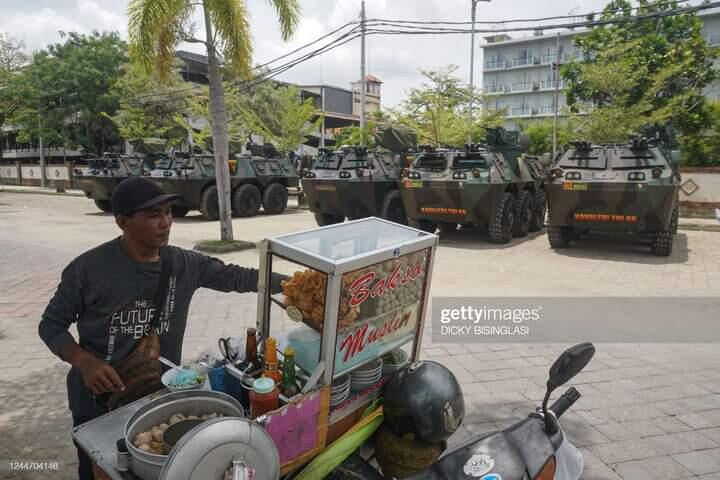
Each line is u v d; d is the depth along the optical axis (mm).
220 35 9156
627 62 18359
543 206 13508
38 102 27219
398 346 2287
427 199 10781
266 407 1747
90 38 27844
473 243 11039
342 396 2041
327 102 46781
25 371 4141
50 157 37344
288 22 9438
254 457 1463
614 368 4301
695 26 19688
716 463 2975
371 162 12375
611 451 3080
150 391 1948
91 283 1903
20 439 3154
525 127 28578
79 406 2031
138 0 8531
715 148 18719
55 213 16562
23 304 6012
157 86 24906
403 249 2096
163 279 2002
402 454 2129
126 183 1894
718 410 3588
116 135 28594
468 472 1760
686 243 10914
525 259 9250
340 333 1935
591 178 9125
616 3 21312
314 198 13078
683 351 4691
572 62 21672
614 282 7418
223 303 6094
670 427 3359
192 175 14719
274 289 2174
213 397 1720
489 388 3900
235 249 9859
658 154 9172
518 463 1778
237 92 22891
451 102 22766
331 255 2121
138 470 1483
